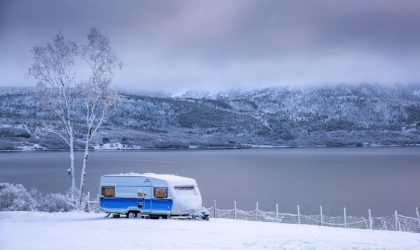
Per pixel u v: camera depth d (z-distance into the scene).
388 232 21.98
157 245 17.02
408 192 89.44
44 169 144.00
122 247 16.50
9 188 40.50
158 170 142.38
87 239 18.48
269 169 153.62
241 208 67.69
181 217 28.83
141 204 28.16
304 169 153.00
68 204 38.78
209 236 19.55
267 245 17.12
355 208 69.00
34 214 32.78
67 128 43.19
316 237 19.34
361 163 184.50
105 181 29.28
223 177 122.44
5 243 17.34
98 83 42.66
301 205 72.06
